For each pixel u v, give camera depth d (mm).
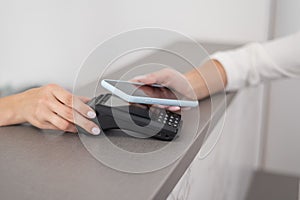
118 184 509
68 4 1118
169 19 1402
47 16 1093
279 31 1758
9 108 675
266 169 1917
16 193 480
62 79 1133
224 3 1490
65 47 1127
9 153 576
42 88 685
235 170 1289
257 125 1798
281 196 1657
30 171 529
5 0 1031
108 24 1231
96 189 496
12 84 1053
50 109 641
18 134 641
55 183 505
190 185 714
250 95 1447
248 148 1573
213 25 1502
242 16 1547
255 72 1089
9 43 1049
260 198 1636
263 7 1577
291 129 1865
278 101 1843
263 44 1132
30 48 1071
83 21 1166
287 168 1905
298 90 1803
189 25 1454
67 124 633
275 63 1090
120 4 1244
